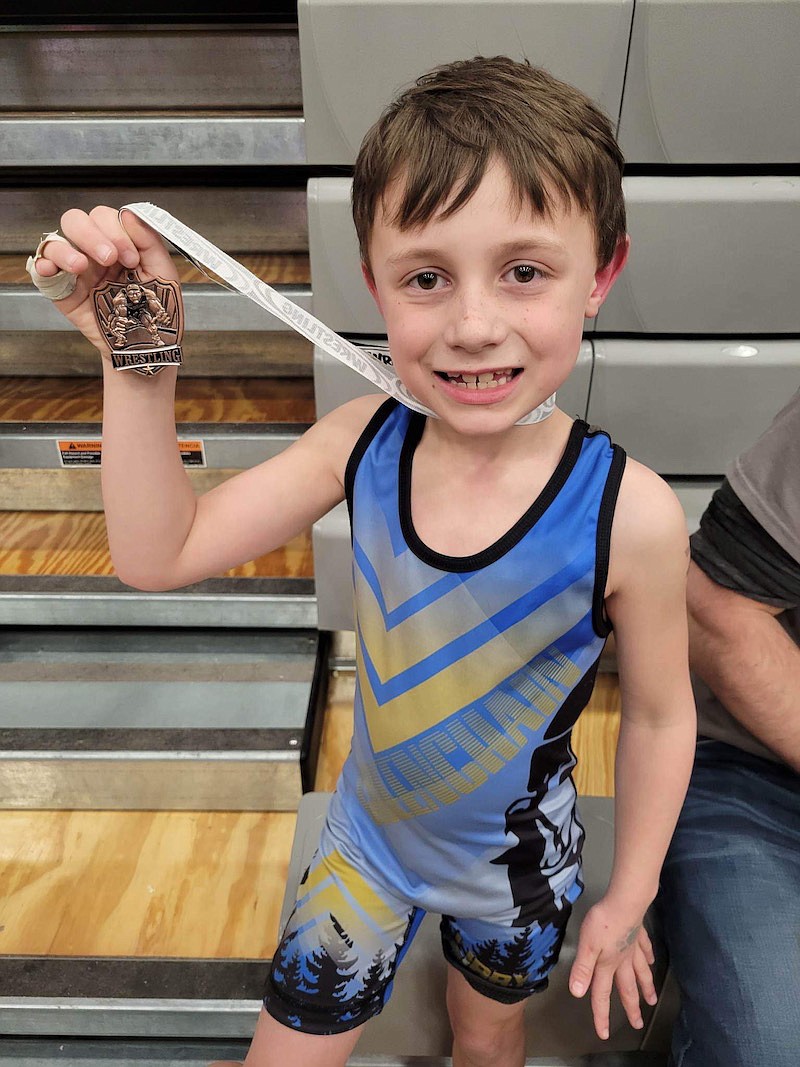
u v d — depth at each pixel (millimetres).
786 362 1314
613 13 1109
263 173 1611
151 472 613
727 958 799
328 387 1353
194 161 1320
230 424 1548
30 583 1508
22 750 1326
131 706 1411
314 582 1525
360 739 751
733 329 1315
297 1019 766
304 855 1089
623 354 1325
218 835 1329
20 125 1310
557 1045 1023
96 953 1154
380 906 774
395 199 537
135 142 1318
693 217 1224
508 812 722
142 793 1360
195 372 1774
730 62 1139
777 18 1106
